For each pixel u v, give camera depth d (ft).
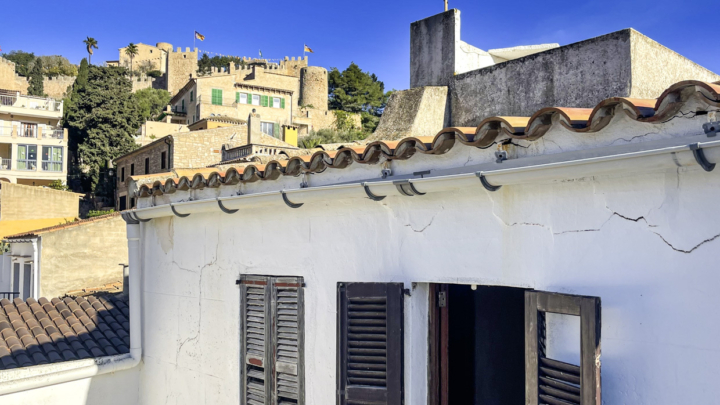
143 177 20.25
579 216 9.75
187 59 233.96
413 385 12.39
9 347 20.40
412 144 12.02
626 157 8.25
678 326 8.42
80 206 132.36
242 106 155.02
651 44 19.88
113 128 143.02
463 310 15.30
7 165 126.21
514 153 10.61
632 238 9.05
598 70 19.89
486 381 15.58
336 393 12.78
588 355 8.80
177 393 17.99
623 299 9.07
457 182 10.73
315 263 14.30
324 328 13.92
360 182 12.31
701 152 7.64
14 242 53.72
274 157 83.35
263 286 15.46
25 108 128.16
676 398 8.36
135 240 19.95
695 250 8.31
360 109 217.97
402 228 12.60
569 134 9.74
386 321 12.31
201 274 17.48
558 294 9.44
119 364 19.04
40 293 44.96
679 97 8.11
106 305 24.09
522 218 10.58
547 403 9.62
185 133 97.09
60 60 277.03
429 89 24.94
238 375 15.90
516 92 22.58
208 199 15.89
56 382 17.62
